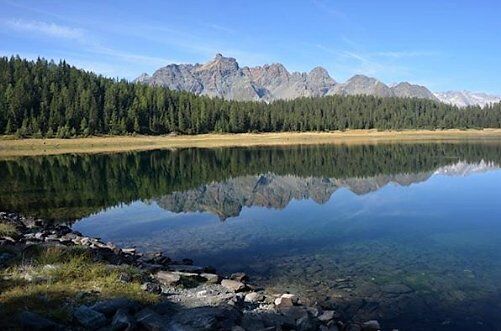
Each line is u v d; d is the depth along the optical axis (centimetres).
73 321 959
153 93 15538
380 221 2594
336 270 1688
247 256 1905
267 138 13575
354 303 1357
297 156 7562
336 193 3722
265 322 1095
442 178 4578
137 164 6322
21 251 1506
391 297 1401
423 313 1278
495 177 4591
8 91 12281
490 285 1498
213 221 2677
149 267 1577
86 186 4209
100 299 1093
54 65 15662
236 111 15012
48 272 1285
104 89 15138
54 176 4903
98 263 1438
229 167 5934
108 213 2962
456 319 1237
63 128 11581
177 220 2723
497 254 1881
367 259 1830
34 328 884
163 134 13625
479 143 10650
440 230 2344
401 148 9131
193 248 2056
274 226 2495
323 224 2536
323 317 1184
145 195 3700
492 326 1191
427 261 1789
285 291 1465
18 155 8031
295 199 3456
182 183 4422
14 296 1066
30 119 11675
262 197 3569
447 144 10338
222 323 1030
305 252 1952
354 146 9988
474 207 3005
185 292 1345
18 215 2730
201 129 14350
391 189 3897
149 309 1045
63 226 2478
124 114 13500
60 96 12950
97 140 11550
